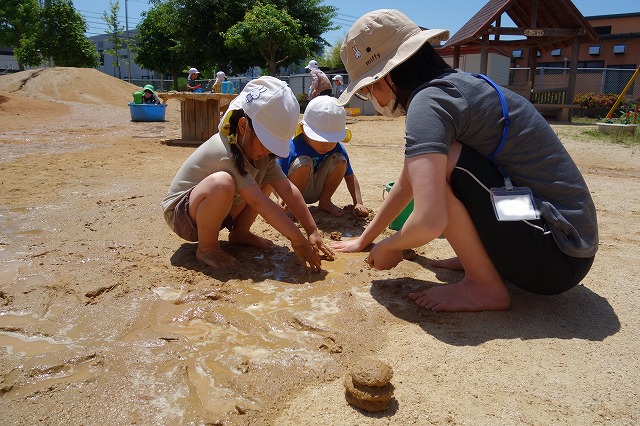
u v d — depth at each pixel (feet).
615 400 6.05
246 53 83.97
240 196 10.21
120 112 57.36
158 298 8.43
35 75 72.64
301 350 7.05
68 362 6.54
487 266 8.23
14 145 27.09
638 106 46.03
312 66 42.37
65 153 24.18
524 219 7.52
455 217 7.91
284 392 6.12
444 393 6.11
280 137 9.14
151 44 106.22
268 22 73.77
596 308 8.45
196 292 8.64
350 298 8.50
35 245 10.74
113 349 6.89
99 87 73.67
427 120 7.38
